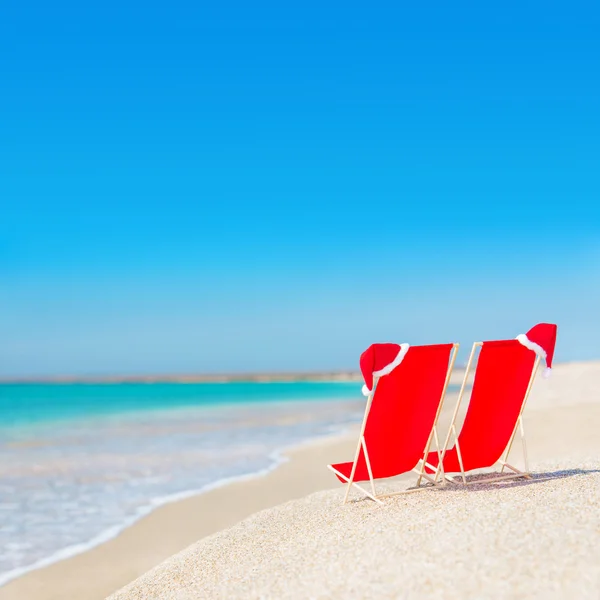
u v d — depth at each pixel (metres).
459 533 3.08
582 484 4.25
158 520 6.02
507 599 2.34
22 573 4.69
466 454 5.02
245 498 6.75
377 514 4.28
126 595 3.80
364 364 4.40
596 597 2.27
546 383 20.62
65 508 6.60
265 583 3.06
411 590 2.54
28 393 37.00
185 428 14.22
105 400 27.77
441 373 4.70
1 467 9.13
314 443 10.74
